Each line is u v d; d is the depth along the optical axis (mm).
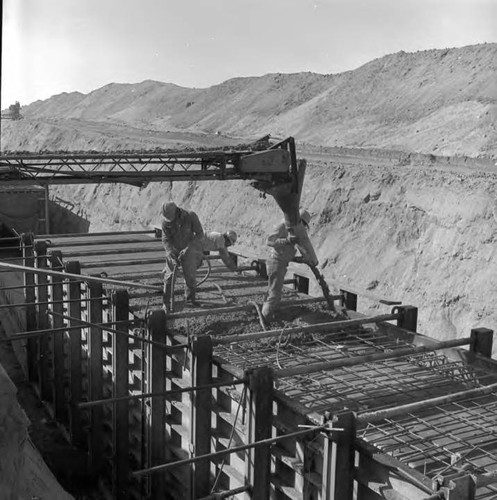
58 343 14820
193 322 11602
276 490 8406
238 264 18422
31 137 63719
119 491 11430
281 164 12039
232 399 8984
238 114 77875
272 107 75312
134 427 11891
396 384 9500
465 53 62219
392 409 7465
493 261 21406
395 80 65375
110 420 12859
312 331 10781
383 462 6613
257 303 12305
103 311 13203
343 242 26859
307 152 40250
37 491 9164
